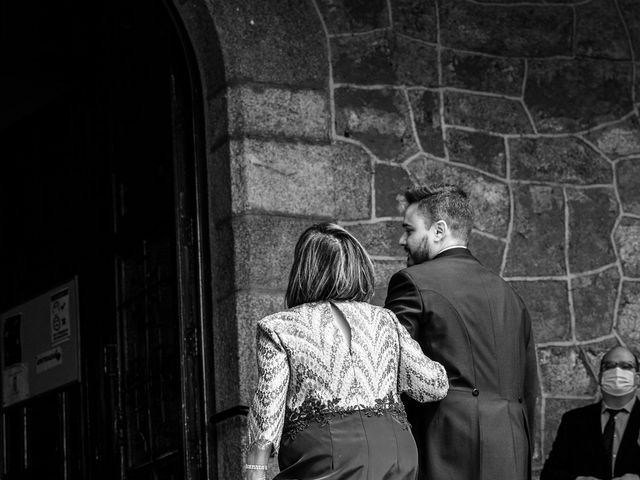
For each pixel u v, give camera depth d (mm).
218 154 6336
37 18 7742
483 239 6629
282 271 6148
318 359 4227
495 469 4859
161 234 6621
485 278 5145
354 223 6422
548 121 6855
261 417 4156
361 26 6668
